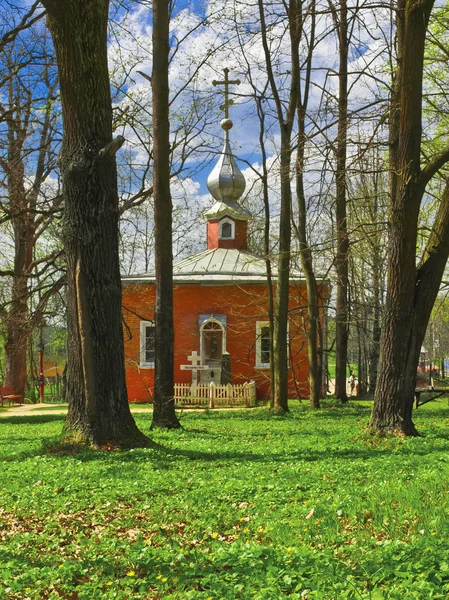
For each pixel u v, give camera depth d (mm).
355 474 10695
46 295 26359
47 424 24547
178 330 36938
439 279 15805
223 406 32281
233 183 40656
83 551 7586
